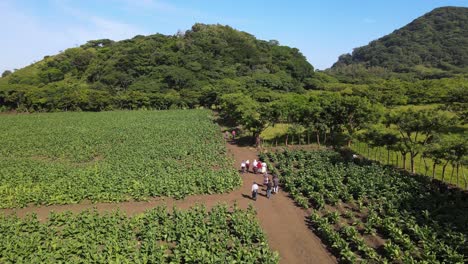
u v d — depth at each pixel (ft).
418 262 82.23
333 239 95.71
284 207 124.16
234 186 143.95
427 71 578.25
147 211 112.16
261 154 193.67
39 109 462.19
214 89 434.30
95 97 458.91
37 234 95.20
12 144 232.12
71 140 244.22
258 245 94.22
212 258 80.48
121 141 243.40
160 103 464.24
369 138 168.76
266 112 212.02
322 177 143.95
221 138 250.37
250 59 584.81
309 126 209.46
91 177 146.61
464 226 96.32
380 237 98.43
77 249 87.56
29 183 143.43
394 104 270.87
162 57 572.92
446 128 161.68
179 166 169.68
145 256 81.87
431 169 155.33
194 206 119.65
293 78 515.09
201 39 636.48
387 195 122.11
